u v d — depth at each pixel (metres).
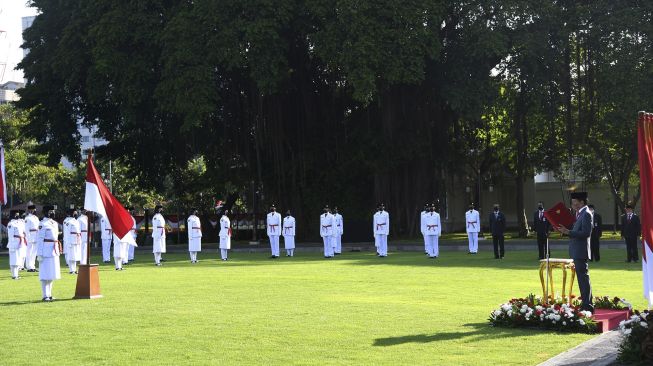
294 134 53.22
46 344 12.96
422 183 50.91
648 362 10.46
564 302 15.35
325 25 43.56
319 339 13.02
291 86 49.69
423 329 13.94
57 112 51.00
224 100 50.81
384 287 21.14
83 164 79.44
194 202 62.56
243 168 53.59
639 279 22.47
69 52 47.19
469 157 60.72
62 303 18.73
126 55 45.56
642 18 46.22
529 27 46.75
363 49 41.81
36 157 73.00
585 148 56.81
